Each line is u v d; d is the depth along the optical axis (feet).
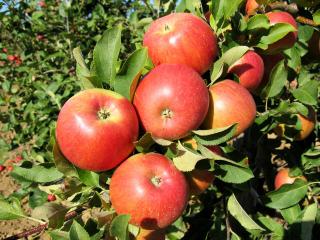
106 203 0.92
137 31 2.43
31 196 1.51
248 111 0.98
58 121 0.87
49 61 3.19
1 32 3.65
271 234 1.38
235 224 1.59
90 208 1.00
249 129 1.55
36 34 3.26
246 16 1.35
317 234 1.43
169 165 0.89
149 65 1.03
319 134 1.84
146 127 0.91
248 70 1.11
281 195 1.40
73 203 1.02
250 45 1.18
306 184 1.40
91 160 0.86
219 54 1.11
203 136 0.93
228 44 1.08
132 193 0.85
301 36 1.48
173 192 0.86
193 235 1.59
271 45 1.24
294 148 1.67
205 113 0.92
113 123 0.85
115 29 1.00
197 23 1.00
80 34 3.14
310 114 1.48
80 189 0.97
